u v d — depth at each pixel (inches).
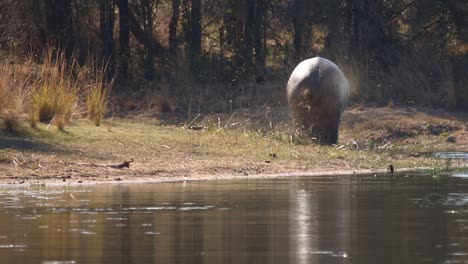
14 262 850.1
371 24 3427.7
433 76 3243.1
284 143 2246.6
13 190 1444.4
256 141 2222.0
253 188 1480.1
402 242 953.5
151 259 868.0
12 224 1077.8
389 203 1269.7
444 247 925.2
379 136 2795.3
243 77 3420.3
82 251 909.2
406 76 3201.3
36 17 3277.6
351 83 3159.5
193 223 1087.0
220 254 892.6
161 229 1042.7
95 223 1086.4
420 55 3284.9
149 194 1386.6
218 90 3267.7
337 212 1176.8
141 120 2893.7
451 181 1608.0
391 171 1834.4
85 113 2390.5
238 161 1905.8
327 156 2053.4
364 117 2913.4
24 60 2851.9
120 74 3427.7
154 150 1964.8
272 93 3164.4
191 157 1923.0
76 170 1683.1
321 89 2303.2
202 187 1499.8
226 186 1519.4
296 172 1804.9
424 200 1304.1
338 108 2340.1
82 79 2551.7
